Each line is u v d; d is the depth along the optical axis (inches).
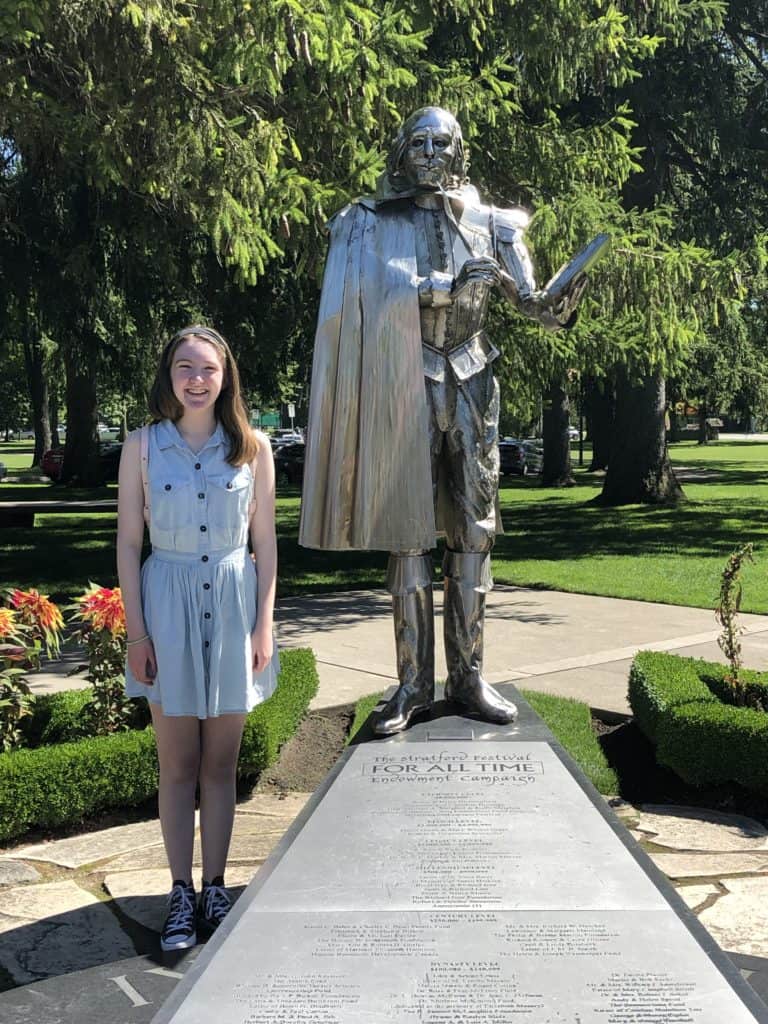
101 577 542.3
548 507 979.9
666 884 121.0
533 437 2642.7
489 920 114.2
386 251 163.6
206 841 152.9
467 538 169.8
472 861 125.0
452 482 169.2
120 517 149.1
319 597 493.4
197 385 146.0
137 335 839.7
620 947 109.8
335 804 138.9
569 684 300.7
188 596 145.2
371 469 161.3
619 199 509.7
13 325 777.6
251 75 297.3
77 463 1280.8
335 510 163.5
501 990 103.7
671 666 260.8
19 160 600.1
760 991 129.6
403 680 170.9
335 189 335.9
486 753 153.2
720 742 210.7
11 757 195.8
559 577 539.5
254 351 681.0
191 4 299.9
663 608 444.5
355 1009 102.3
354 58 312.2
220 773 153.1
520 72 481.1
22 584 516.4
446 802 138.8
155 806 212.5
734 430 3929.6
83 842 193.9
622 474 986.7
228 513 146.6
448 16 438.6
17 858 186.4
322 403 164.4
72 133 325.1
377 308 160.6
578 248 421.4
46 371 1561.3
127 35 303.3
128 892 169.3
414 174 167.9
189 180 328.2
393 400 160.4
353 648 361.7
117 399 1701.5
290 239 339.3
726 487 1217.4
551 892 118.9
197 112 311.9
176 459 146.9
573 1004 102.0
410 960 108.4
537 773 146.9
